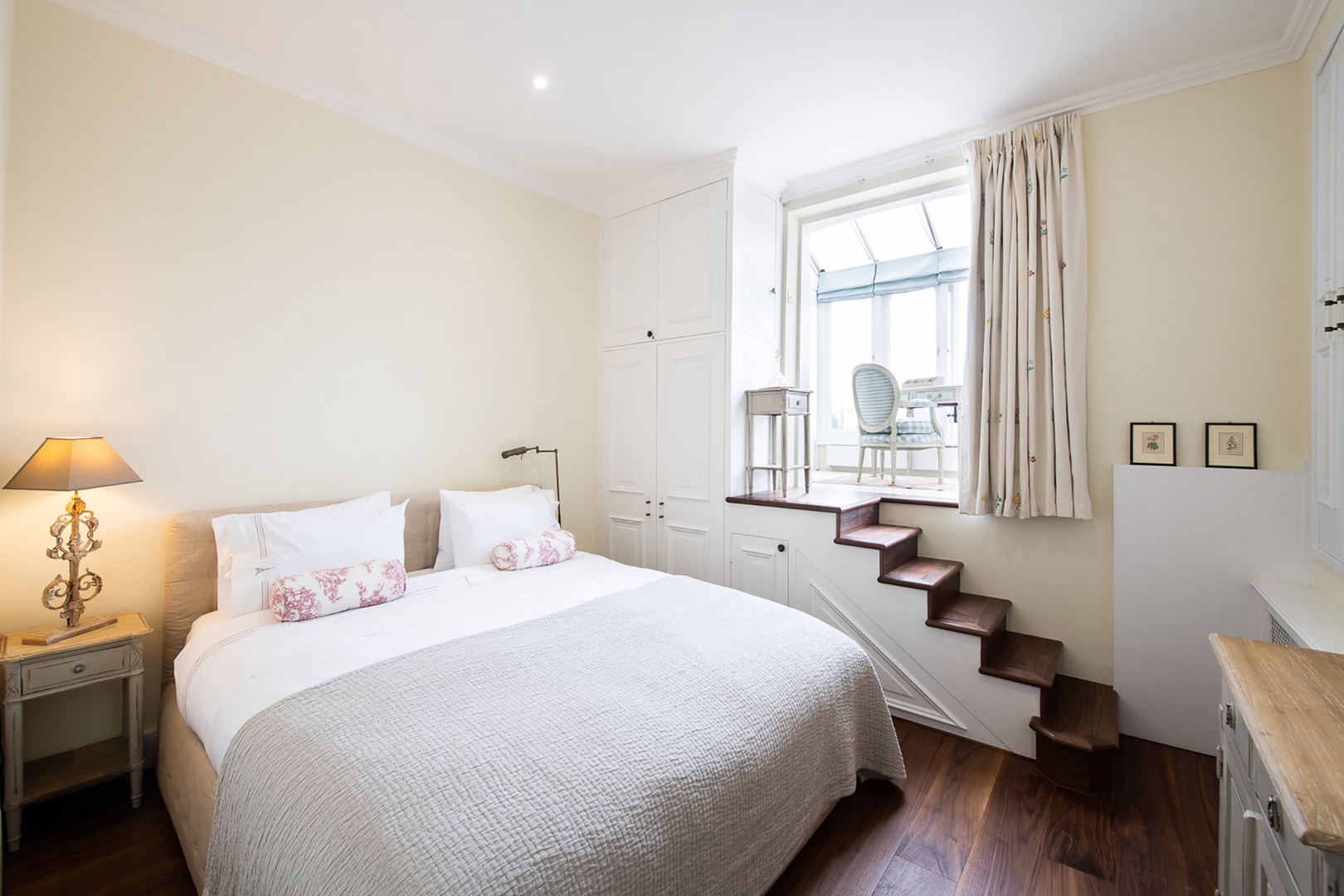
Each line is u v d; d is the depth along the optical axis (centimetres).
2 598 177
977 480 261
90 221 188
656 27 203
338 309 248
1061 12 192
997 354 256
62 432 185
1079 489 238
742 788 124
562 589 219
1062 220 243
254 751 119
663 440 331
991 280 257
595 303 363
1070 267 241
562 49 215
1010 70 225
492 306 306
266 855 102
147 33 197
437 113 260
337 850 92
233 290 219
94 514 192
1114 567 233
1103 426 239
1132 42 207
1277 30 199
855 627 261
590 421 361
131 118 196
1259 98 211
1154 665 225
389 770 104
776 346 336
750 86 238
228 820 116
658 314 332
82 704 191
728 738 128
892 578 248
